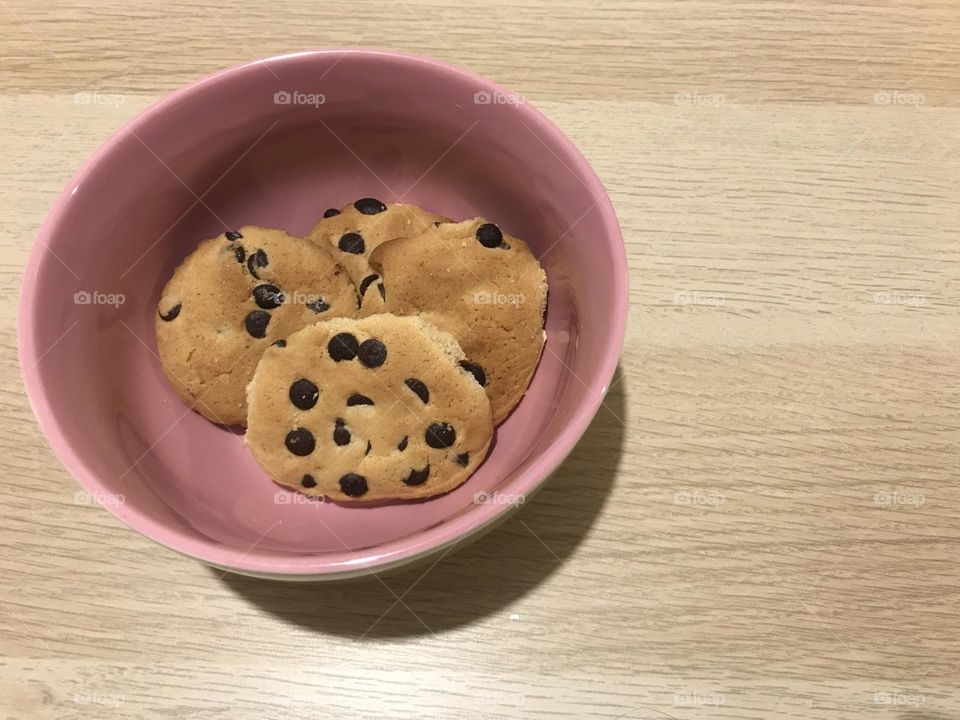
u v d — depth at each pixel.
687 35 0.30
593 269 0.22
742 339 0.27
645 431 0.26
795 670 0.24
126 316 0.24
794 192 0.28
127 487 0.21
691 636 0.24
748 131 0.29
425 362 0.23
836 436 0.26
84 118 0.29
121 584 0.24
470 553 0.24
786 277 0.27
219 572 0.24
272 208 0.27
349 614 0.24
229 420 0.24
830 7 0.31
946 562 0.25
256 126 0.25
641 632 0.24
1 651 0.23
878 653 0.24
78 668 0.23
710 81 0.30
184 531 0.20
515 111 0.23
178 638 0.24
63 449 0.20
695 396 0.26
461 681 0.23
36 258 0.21
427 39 0.30
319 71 0.23
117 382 0.24
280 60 0.23
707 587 0.24
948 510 0.25
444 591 0.24
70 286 0.22
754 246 0.28
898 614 0.24
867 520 0.25
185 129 0.23
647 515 0.25
